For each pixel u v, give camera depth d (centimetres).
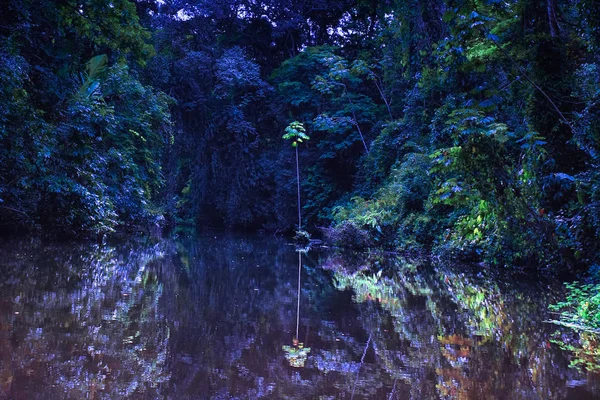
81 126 945
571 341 320
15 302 354
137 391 200
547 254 714
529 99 716
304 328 334
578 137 597
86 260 648
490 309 440
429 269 816
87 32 1138
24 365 222
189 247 1068
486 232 861
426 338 318
